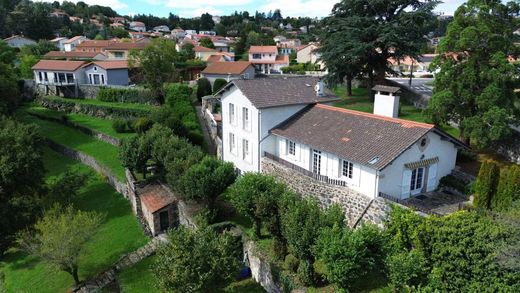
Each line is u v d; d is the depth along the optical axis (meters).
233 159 35.28
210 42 128.50
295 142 28.11
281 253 20.64
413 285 15.52
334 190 24.19
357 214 22.77
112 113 57.38
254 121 30.56
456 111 27.94
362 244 15.70
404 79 70.75
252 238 23.20
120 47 91.00
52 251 22.36
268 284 20.42
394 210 19.67
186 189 25.77
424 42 43.69
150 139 33.03
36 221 27.28
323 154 25.95
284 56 109.88
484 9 26.27
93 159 41.78
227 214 27.17
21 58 83.75
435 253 16.31
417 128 22.89
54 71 71.50
